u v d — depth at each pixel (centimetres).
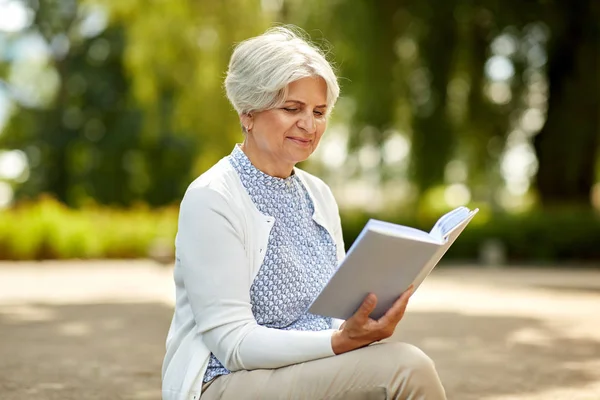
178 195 4150
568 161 2659
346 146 2756
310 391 301
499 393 602
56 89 4391
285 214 341
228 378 315
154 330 978
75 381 636
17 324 1027
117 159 4134
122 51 4072
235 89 332
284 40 332
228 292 314
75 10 4194
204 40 2519
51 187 4294
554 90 2616
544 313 1156
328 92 332
